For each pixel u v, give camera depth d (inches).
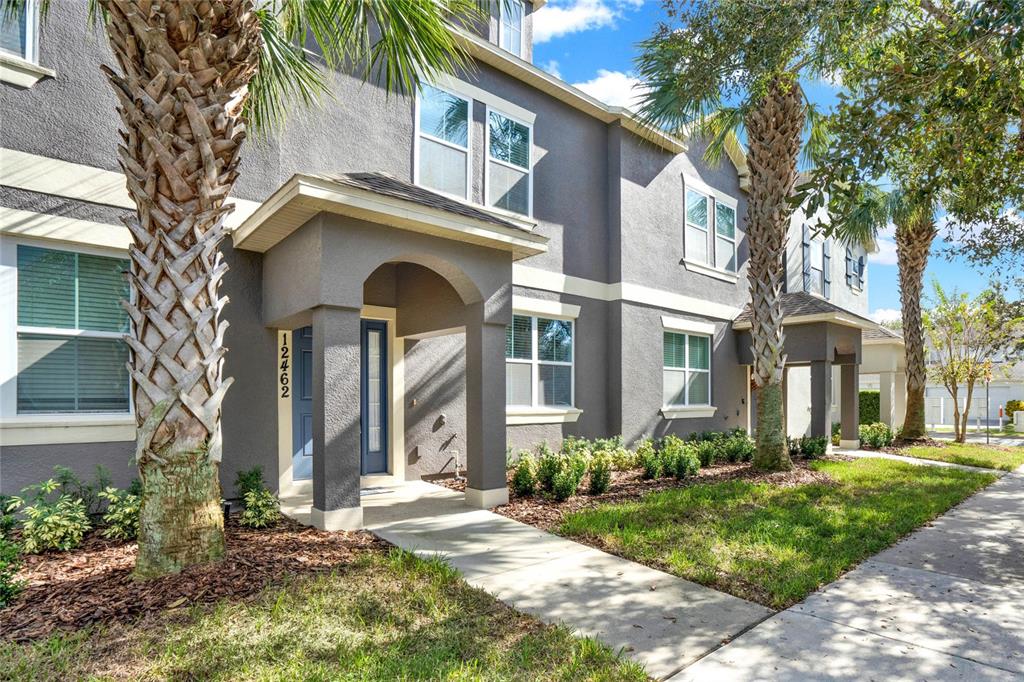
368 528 261.1
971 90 200.4
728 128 443.5
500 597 186.5
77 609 163.2
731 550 236.1
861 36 245.6
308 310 265.6
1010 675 143.0
